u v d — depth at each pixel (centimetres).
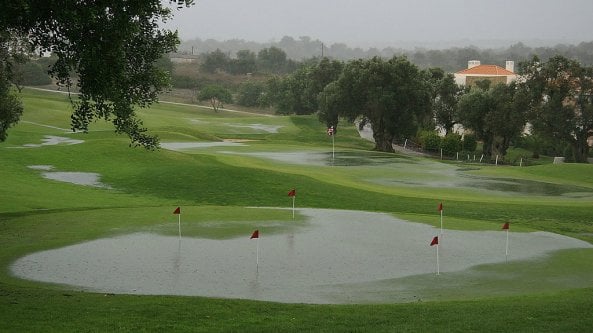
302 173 4778
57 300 1473
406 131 9181
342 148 7900
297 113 14850
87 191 4006
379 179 4897
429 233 2564
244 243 2264
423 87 8875
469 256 2167
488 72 15650
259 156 6297
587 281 1855
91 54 1988
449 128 10700
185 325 1285
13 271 1838
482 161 8838
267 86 17200
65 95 13575
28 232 2397
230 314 1381
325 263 2009
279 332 1244
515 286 1788
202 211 2962
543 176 5484
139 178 4444
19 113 3938
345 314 1393
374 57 9094
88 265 1916
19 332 1184
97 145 5578
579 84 8588
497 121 8931
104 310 1385
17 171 4669
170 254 2075
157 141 2503
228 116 15212
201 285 1727
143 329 1244
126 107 2316
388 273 1906
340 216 2927
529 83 8819
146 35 2309
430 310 1432
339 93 9181
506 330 1255
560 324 1298
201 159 5403
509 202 3772
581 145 8925
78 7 1886
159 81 2369
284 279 1809
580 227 3022
